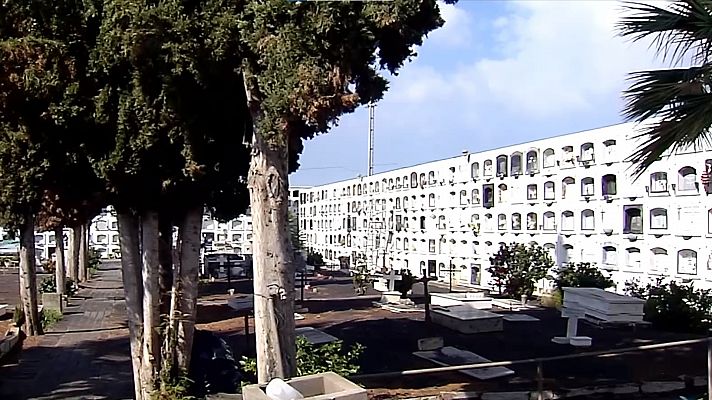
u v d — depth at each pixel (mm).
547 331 17094
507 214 31469
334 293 29125
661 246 23312
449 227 36750
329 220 57969
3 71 8109
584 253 26703
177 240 10805
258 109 7750
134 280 11141
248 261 41688
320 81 6547
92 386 13859
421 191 40094
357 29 6684
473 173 34500
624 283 23266
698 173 21922
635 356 13266
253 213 7957
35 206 10180
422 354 13953
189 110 8805
